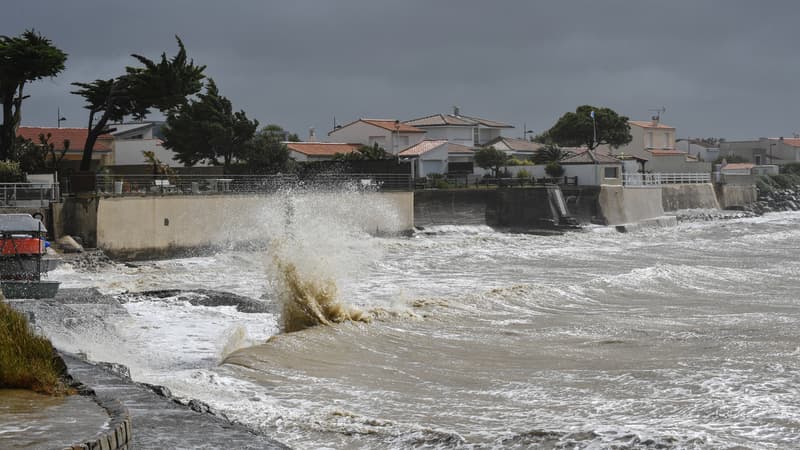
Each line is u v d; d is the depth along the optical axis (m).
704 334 19.36
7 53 46.06
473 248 49.16
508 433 10.75
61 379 9.21
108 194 39.41
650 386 13.98
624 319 22.30
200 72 51.34
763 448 10.23
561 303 25.16
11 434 6.95
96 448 6.70
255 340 18.55
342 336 18.36
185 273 35.38
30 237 24.45
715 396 13.00
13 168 42.56
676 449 9.84
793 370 14.95
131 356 17.00
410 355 17.02
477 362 16.42
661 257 44.50
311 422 11.40
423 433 10.77
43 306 20.55
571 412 12.40
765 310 24.08
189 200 42.62
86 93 51.66
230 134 61.97
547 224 61.97
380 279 33.81
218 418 9.32
